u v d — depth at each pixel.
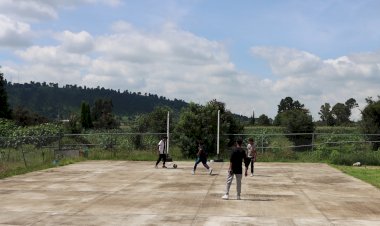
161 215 11.34
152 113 36.91
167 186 16.98
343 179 19.50
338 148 30.84
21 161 24.66
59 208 12.36
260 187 16.89
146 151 31.36
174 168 23.95
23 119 56.66
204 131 30.39
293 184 17.81
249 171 22.69
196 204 13.01
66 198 14.12
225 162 27.86
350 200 13.89
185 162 27.84
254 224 10.30
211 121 30.81
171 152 31.55
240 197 14.28
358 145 32.16
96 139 36.06
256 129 41.16
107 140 34.16
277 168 24.45
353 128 43.38
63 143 33.62
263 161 28.77
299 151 32.16
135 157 29.48
